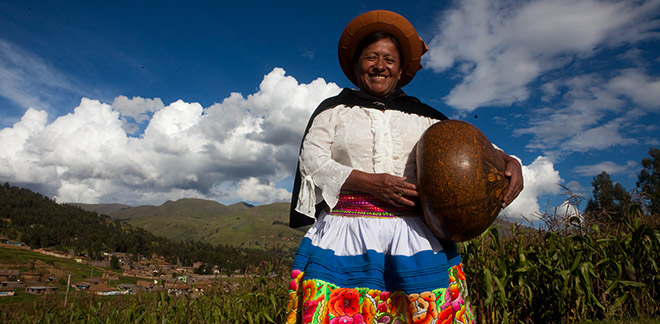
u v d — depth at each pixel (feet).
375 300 5.50
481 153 5.53
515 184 5.86
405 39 7.19
